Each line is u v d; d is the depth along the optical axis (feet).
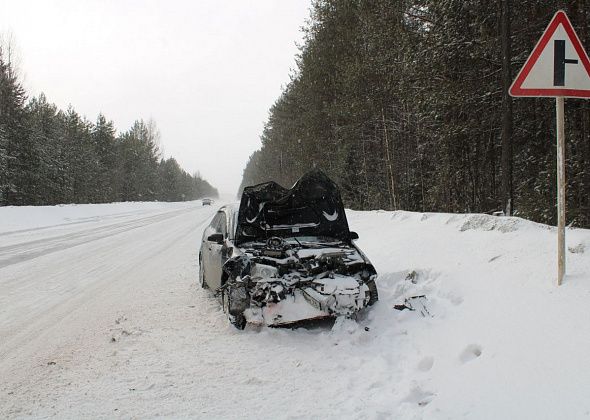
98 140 261.85
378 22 54.24
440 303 16.74
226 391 12.60
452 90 42.34
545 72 13.52
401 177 72.13
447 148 50.37
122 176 281.74
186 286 26.40
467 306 15.47
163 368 14.26
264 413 11.30
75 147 218.18
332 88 75.97
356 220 45.62
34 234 60.44
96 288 26.16
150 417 11.24
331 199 22.17
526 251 17.60
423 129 56.59
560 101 13.66
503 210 37.78
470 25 41.47
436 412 10.39
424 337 14.80
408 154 71.77
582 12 35.96
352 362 14.23
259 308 17.46
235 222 22.08
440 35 42.42
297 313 16.89
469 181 54.80
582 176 35.68
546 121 42.34
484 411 9.98
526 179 45.19
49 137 193.06
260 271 17.97
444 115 45.47
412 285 19.10
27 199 164.35
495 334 12.82
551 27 13.56
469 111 43.60
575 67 13.55
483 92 43.16
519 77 13.56
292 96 107.55
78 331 18.24
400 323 16.40
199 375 13.69
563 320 11.91
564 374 10.07
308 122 86.02
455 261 19.65
